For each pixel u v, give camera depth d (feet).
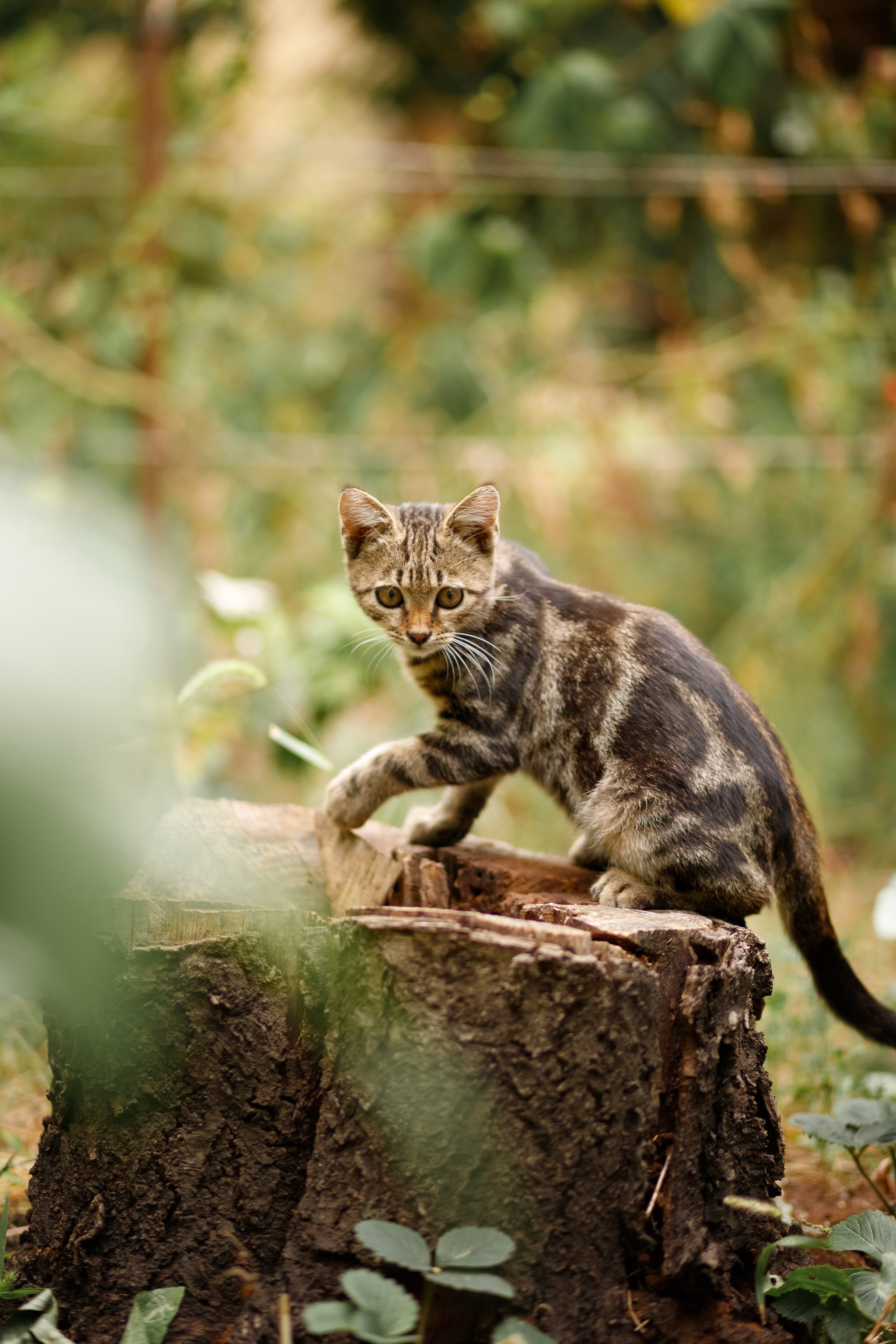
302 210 31.12
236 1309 8.99
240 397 30.50
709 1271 8.88
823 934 12.61
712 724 12.01
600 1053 8.43
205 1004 9.23
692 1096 9.03
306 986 9.31
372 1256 8.48
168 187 25.29
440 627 13.10
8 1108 14.17
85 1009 2.78
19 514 2.43
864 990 12.71
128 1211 9.17
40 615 2.32
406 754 12.69
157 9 24.71
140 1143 9.20
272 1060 9.30
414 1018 8.50
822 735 28.02
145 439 24.40
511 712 12.94
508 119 32.27
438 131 35.60
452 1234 7.98
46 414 26.71
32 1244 9.64
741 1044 9.44
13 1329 8.54
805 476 28.81
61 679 2.29
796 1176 13.35
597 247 33.50
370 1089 8.64
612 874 11.95
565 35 33.30
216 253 29.89
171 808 12.26
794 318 28.66
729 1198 8.74
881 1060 15.80
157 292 25.14
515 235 31.32
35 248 28.60
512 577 13.69
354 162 29.55
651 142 31.27
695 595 30.58
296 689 20.16
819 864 12.71
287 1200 9.23
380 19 33.78
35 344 25.67
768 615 27.63
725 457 27.22
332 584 22.16
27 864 2.32
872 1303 8.77
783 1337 8.83
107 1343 8.91
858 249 29.94
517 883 12.38
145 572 2.61
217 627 19.79
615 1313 8.58
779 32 30.45
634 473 27.89
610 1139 8.52
